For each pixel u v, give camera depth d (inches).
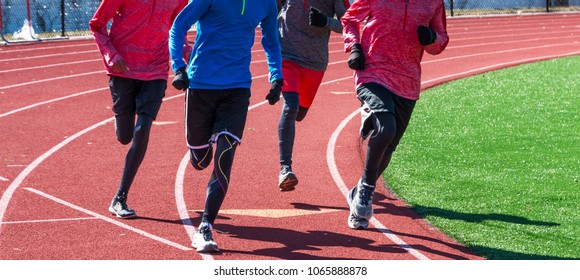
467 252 303.7
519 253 300.7
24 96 698.2
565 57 1047.0
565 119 594.2
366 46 319.9
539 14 2009.1
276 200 373.7
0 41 1215.6
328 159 466.0
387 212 357.7
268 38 316.8
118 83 346.6
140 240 311.0
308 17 373.7
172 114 610.9
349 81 823.7
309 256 295.7
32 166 434.0
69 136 521.0
